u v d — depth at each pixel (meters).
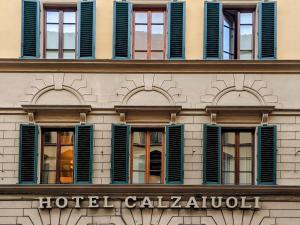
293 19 29.78
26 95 29.31
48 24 30.11
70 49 30.00
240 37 30.08
